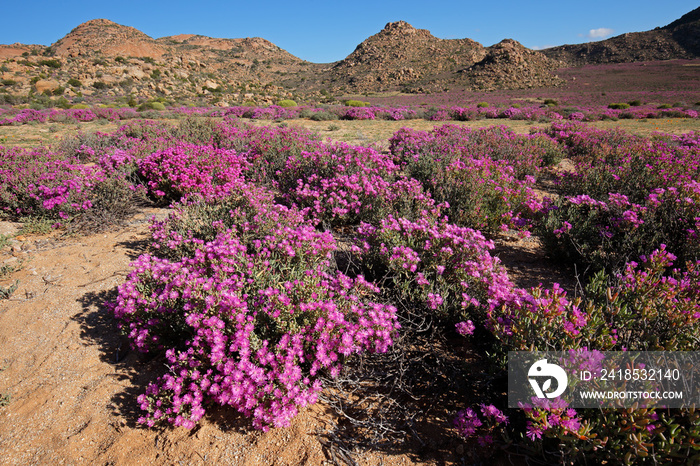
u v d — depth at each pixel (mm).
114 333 3668
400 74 112812
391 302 3676
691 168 7125
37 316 3865
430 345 3162
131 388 3008
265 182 8531
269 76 147125
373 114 27891
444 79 101750
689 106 35844
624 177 7039
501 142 10734
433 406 2770
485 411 2363
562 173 8172
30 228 6008
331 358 2691
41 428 2652
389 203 6098
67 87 55656
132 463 2391
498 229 5965
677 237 4672
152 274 3615
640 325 2770
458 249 4031
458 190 6395
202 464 2361
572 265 4984
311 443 2490
